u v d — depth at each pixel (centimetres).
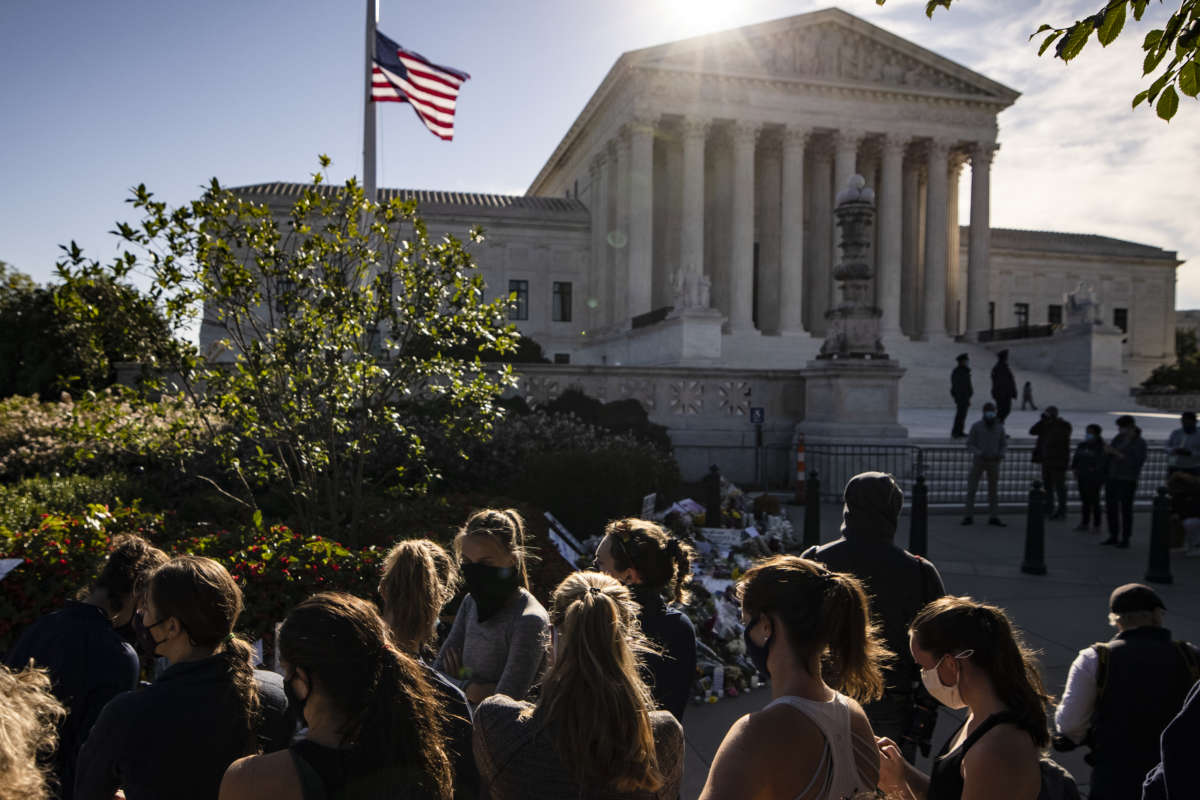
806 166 6359
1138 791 389
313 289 826
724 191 5938
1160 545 1095
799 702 248
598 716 230
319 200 834
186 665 290
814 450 1789
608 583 266
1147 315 8050
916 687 421
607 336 5378
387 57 1583
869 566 425
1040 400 4162
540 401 1817
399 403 1009
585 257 6100
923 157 6247
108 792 276
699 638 705
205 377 820
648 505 974
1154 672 392
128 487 1043
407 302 843
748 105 5472
